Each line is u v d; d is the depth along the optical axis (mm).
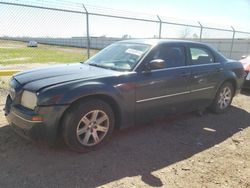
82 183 3168
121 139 4477
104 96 3977
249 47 19953
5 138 4195
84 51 16266
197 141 4578
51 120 3557
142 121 4586
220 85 5941
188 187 3195
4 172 3309
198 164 3770
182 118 5738
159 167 3629
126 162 3715
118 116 4234
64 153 3852
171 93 4852
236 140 4711
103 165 3596
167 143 4422
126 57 4699
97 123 3967
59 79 3842
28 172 3334
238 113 6367
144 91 4402
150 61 4562
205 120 5699
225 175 3510
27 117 3555
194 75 5242
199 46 5633
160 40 5062
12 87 3994
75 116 3668
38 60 15469
